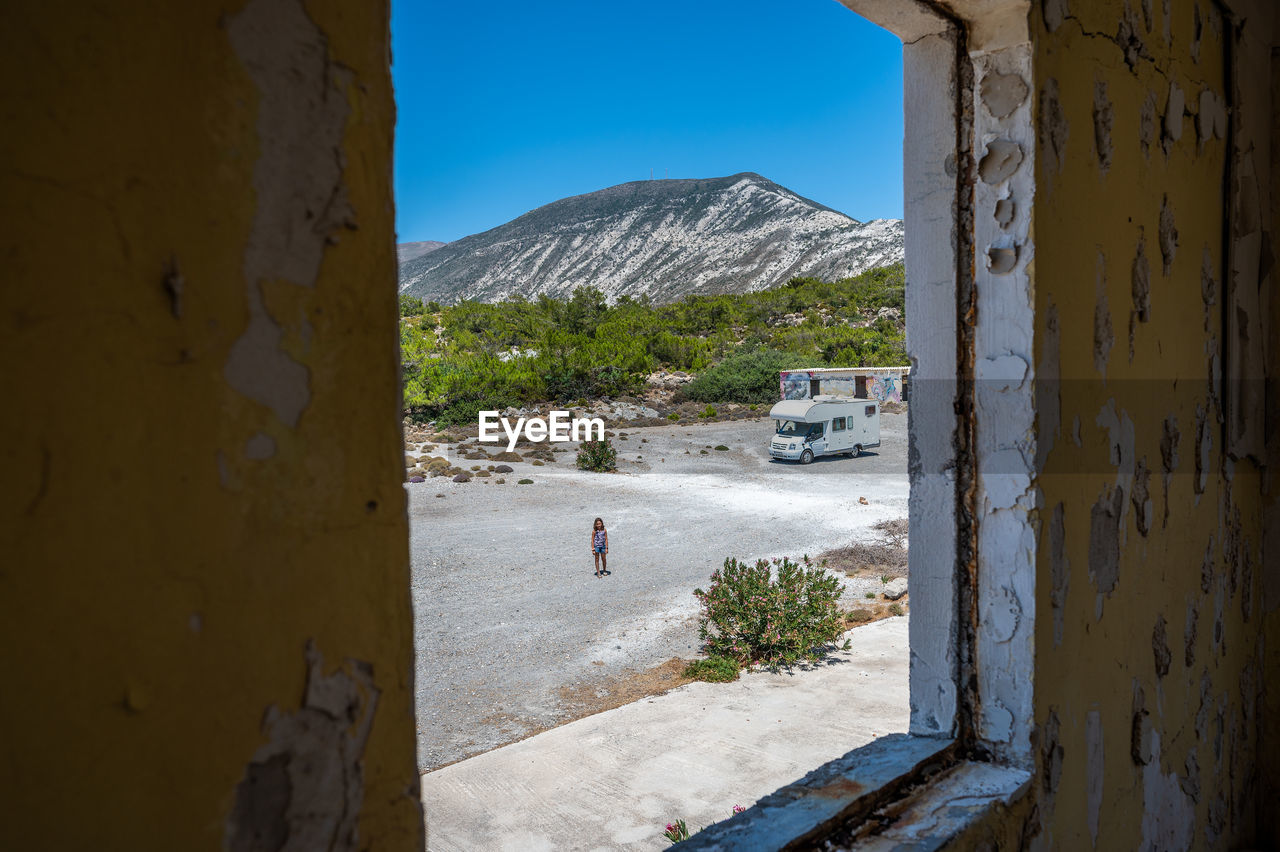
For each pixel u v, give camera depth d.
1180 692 2.54
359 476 0.75
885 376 33.72
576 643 9.50
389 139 0.78
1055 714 1.85
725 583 8.86
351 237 0.74
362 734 0.75
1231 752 2.95
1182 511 2.53
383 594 0.77
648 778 5.80
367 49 0.76
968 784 1.70
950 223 1.85
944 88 1.84
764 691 7.55
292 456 0.70
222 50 0.65
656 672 8.48
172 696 0.63
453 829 5.16
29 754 0.56
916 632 1.92
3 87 0.54
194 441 0.64
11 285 0.55
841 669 8.09
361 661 0.75
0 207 0.54
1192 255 2.54
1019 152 1.74
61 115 0.57
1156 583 2.37
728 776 5.81
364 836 0.75
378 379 0.76
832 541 14.36
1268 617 3.19
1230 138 2.75
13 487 0.55
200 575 0.64
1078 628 1.95
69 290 0.57
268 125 0.68
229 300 0.66
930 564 1.89
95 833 0.59
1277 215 3.07
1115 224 2.09
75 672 0.58
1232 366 2.82
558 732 6.68
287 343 0.69
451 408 30.14
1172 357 2.43
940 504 1.87
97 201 0.59
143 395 0.61
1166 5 2.32
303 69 0.71
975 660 1.84
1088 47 1.94
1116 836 2.16
